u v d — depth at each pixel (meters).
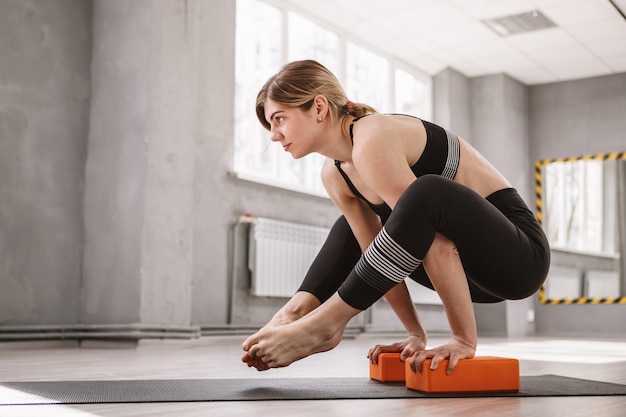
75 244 4.64
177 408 1.16
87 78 4.82
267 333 1.40
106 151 4.68
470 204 1.34
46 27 4.59
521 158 8.64
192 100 4.85
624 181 8.27
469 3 6.52
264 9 6.10
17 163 4.34
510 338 7.34
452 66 8.19
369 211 1.68
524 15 6.78
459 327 1.39
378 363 1.64
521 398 1.29
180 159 4.73
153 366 2.49
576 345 5.19
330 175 1.65
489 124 8.44
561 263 8.50
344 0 6.41
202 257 5.13
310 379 1.73
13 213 4.29
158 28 4.66
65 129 4.64
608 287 8.20
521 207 1.55
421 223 1.32
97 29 4.86
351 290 1.37
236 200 5.45
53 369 2.33
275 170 6.05
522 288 1.46
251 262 5.39
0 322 4.16
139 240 4.45
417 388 1.39
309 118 1.51
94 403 1.22
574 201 8.51
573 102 8.63
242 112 5.80
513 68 8.29
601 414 1.07
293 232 5.68
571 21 6.92
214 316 5.18
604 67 8.23
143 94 4.58
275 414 1.08
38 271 4.40
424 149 1.49
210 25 5.36
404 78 7.96
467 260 1.41
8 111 4.32
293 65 1.52
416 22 6.93
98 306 4.56
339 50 6.97
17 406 1.18
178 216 4.68
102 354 3.49
